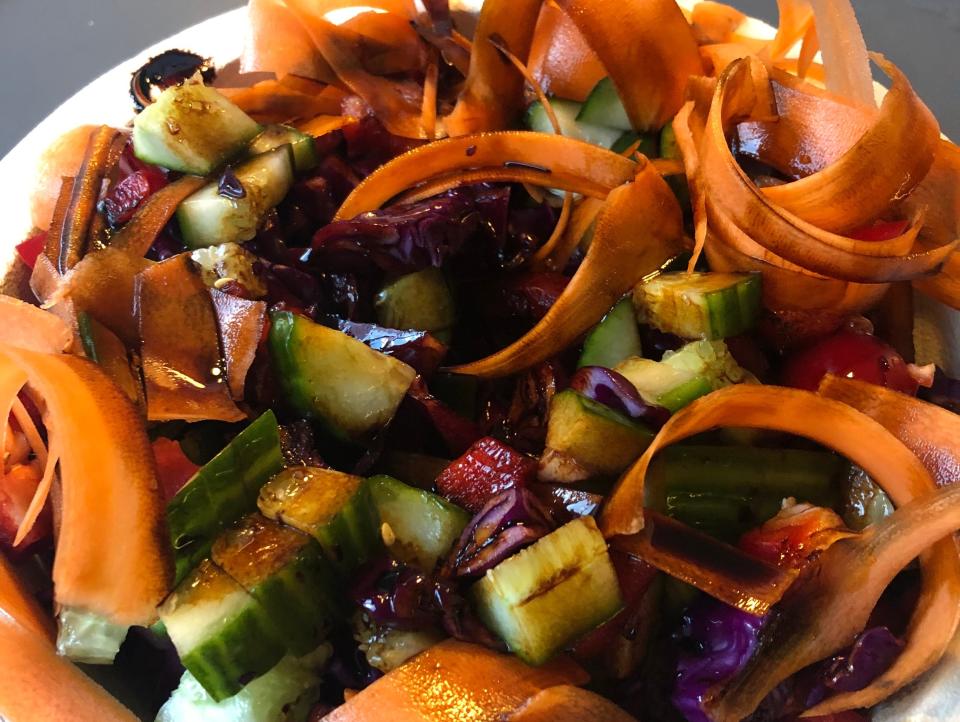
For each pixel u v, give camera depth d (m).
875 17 0.30
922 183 0.17
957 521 0.12
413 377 0.15
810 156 0.17
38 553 0.15
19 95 0.29
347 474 0.14
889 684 0.13
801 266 0.15
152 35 0.31
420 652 0.13
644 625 0.14
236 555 0.13
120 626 0.13
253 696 0.13
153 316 0.15
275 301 0.17
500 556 0.13
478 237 0.18
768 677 0.13
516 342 0.16
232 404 0.15
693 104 0.17
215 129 0.18
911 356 0.17
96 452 0.13
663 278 0.16
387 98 0.20
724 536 0.15
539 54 0.20
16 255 0.18
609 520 0.13
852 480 0.15
